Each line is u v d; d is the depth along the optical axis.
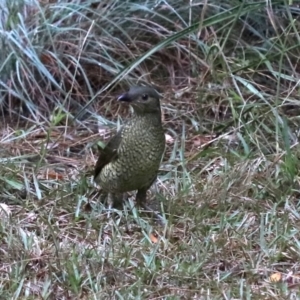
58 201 10.42
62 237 9.55
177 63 13.97
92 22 13.14
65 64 13.79
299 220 9.78
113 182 10.01
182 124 12.73
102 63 13.80
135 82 13.63
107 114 13.29
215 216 10.05
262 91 12.96
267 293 8.16
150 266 8.59
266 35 13.88
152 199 10.54
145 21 14.04
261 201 10.38
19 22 13.47
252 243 9.30
